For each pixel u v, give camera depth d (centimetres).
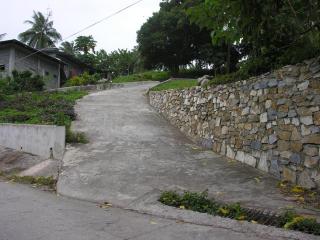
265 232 538
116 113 1642
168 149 1139
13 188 853
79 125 1416
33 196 774
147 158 1045
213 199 709
